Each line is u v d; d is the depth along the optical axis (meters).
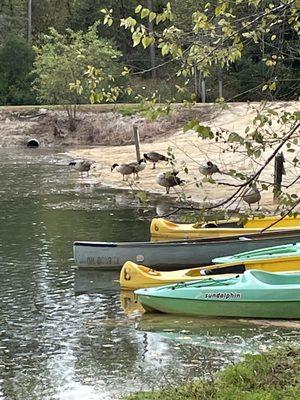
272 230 16.97
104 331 12.05
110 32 59.41
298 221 18.39
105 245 16.20
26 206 24.80
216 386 8.59
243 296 12.38
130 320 12.62
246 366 9.05
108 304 13.66
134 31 7.62
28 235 19.94
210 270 14.29
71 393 9.49
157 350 11.05
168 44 7.68
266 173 25.27
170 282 13.96
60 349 11.22
